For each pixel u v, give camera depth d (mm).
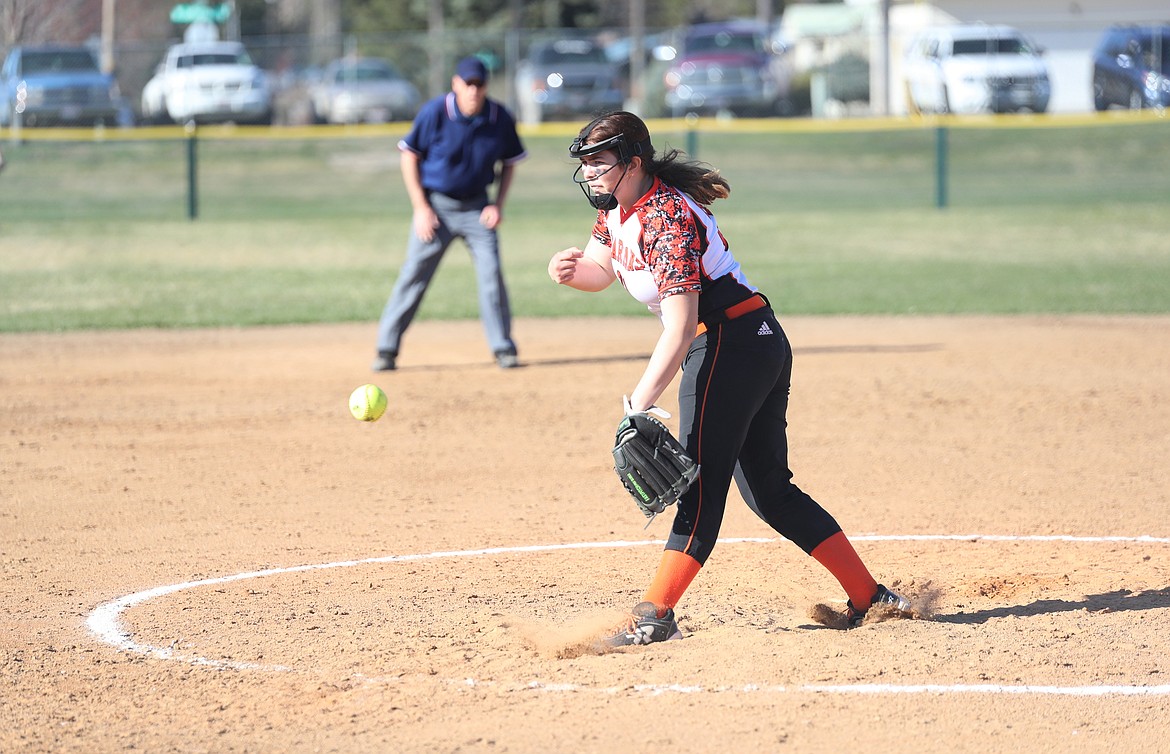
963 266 67000
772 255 71312
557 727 15648
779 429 18641
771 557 23438
